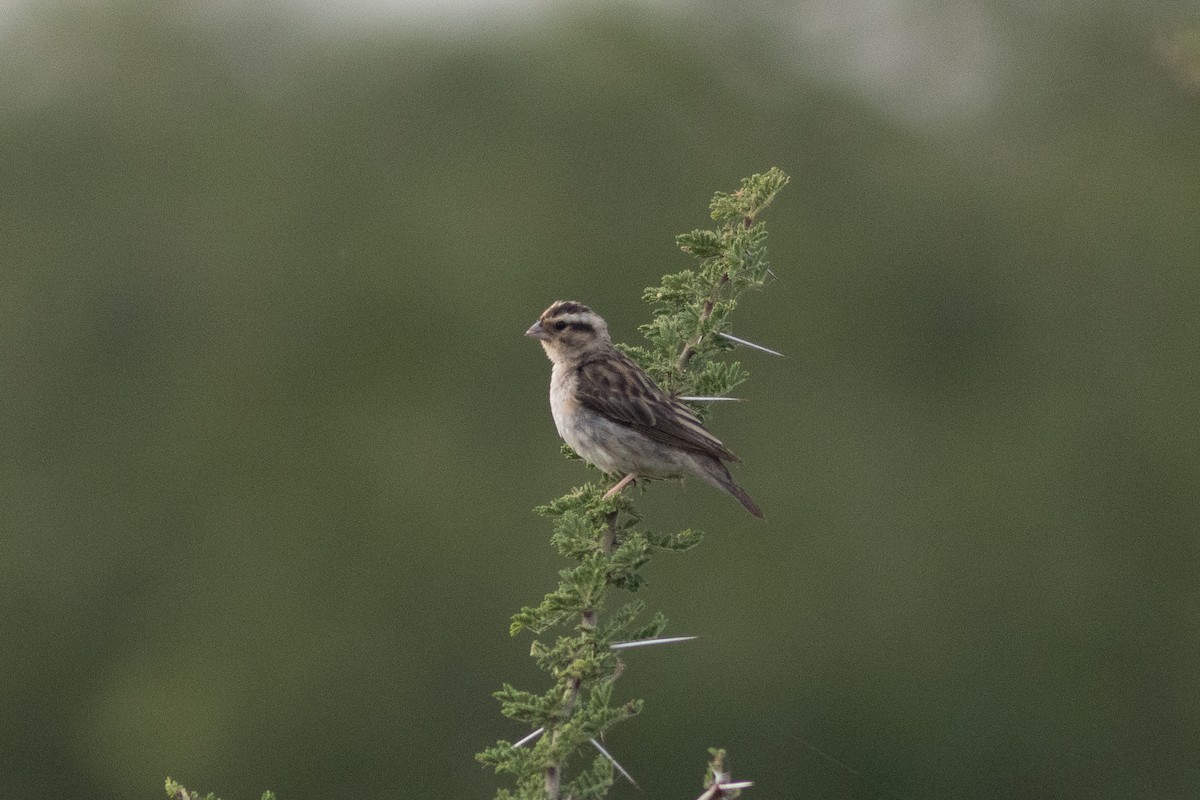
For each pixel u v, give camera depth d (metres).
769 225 25.59
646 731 21.05
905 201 25.91
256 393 24.97
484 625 22.66
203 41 27.70
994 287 25.45
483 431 24.41
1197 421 24.66
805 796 21.34
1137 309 25.50
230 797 22.00
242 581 23.39
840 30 27.28
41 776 22.69
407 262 25.20
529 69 26.84
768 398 24.66
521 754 5.98
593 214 25.75
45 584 23.80
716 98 26.78
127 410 25.17
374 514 23.59
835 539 23.09
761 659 21.53
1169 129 26.30
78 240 26.05
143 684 22.73
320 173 26.22
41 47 27.31
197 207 26.25
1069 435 24.44
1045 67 26.75
